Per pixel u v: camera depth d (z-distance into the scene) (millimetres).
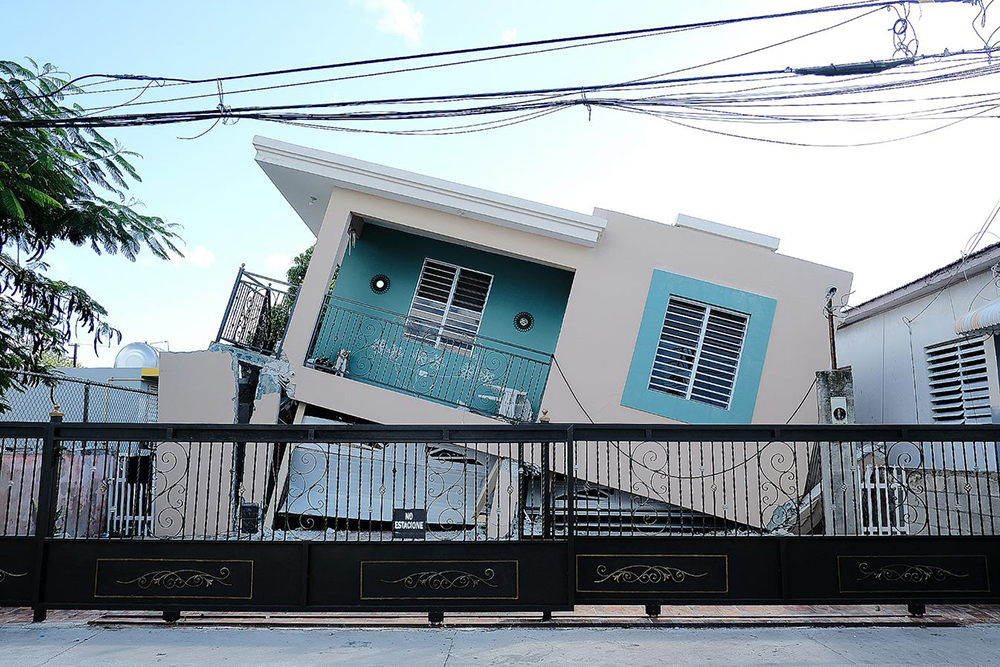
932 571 6234
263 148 10352
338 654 5316
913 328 11469
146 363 21078
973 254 9391
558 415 10102
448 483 9852
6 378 10984
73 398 14898
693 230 10570
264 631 5906
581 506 9734
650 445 9812
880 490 8367
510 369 11656
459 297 12164
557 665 5074
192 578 6031
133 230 12070
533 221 10219
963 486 8406
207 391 9836
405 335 11742
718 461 9758
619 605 6430
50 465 6188
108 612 6402
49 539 6086
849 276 10438
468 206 10281
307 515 9570
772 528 9445
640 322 10312
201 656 5262
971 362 9859
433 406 9922
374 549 6082
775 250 10594
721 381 10422
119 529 8992
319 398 9898
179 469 9445
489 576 6090
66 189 10883
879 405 12758
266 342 11977
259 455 9695
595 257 10469
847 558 6227
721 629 6008
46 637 5703
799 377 10242
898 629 6008
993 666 5082
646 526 9383
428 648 5465
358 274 12148
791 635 5832
